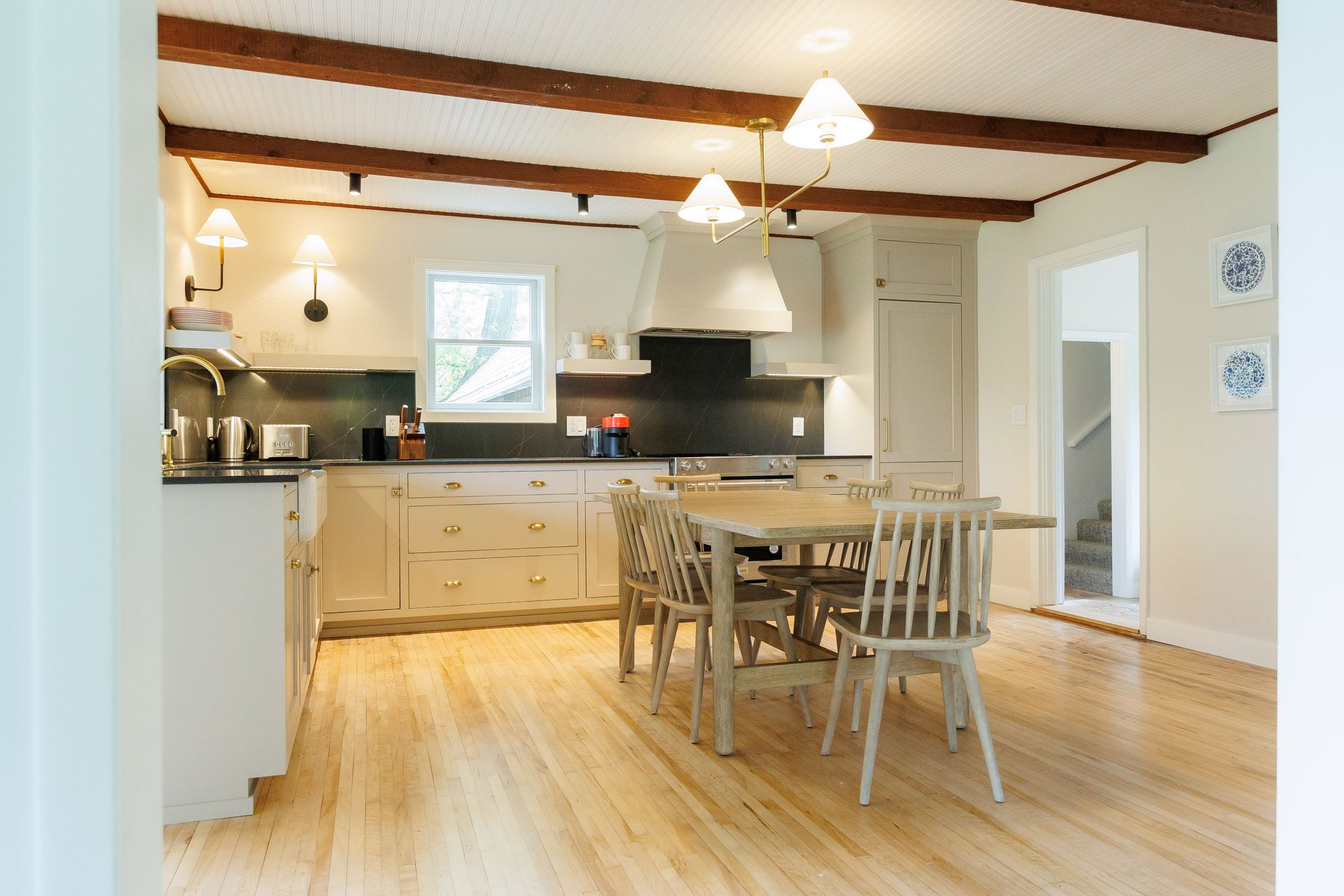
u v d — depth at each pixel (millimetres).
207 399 4719
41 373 650
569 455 5664
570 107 3387
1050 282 5285
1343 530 933
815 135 2986
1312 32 958
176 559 2387
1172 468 4371
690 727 3072
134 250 706
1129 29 3029
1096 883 1988
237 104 3584
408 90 3197
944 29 2998
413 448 5133
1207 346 4164
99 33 662
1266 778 2609
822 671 2910
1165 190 4391
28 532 653
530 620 5082
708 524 2891
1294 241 980
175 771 2355
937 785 2570
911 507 2420
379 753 2871
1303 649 976
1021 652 4246
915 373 5691
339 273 5180
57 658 653
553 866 2088
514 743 2969
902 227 5645
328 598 4664
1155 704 3361
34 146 652
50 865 655
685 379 5918
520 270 5539
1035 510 5332
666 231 5473
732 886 1983
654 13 2846
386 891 1973
